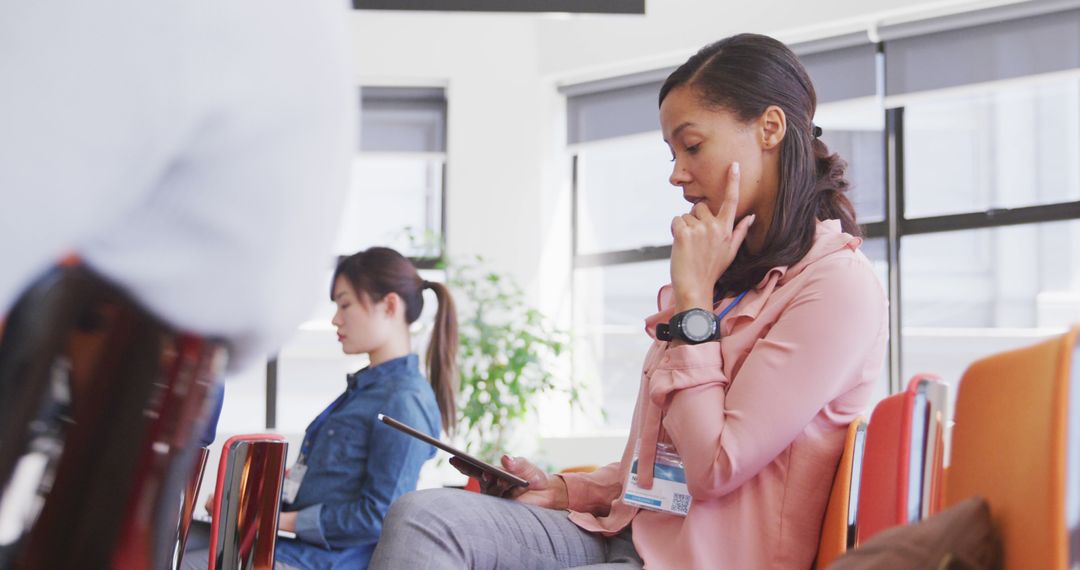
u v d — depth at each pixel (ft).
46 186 1.40
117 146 1.45
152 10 1.46
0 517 1.59
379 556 5.11
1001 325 17.95
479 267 20.90
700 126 5.54
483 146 21.20
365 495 8.78
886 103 18.20
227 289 1.69
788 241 5.36
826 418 5.07
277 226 1.68
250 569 4.16
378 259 9.83
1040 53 16.85
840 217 5.74
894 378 18.08
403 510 5.18
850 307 5.01
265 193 1.65
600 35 20.68
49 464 1.62
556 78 21.45
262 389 20.85
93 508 1.70
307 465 9.24
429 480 19.60
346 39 1.83
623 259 21.02
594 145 21.20
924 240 18.29
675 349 5.18
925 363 18.31
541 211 21.18
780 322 5.08
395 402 9.09
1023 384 3.28
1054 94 17.38
